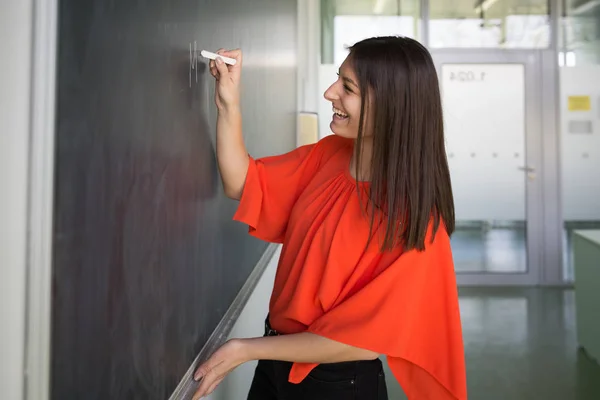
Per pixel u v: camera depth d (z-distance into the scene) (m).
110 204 0.64
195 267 1.06
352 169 1.06
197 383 1.04
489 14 4.99
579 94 4.98
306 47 4.55
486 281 5.12
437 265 0.97
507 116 5.03
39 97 0.48
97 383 0.62
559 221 5.05
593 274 3.21
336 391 1.03
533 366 3.19
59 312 0.52
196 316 1.07
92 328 0.60
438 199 0.96
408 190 0.92
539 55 4.98
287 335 0.97
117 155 0.66
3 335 0.46
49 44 0.48
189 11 0.98
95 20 0.58
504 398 2.77
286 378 1.09
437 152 0.96
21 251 0.47
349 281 0.97
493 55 5.00
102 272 0.62
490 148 5.05
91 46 0.58
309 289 1.01
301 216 1.10
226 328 1.31
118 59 0.65
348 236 0.99
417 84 0.93
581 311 3.43
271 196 1.22
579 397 2.77
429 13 5.01
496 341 3.63
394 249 0.95
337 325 0.92
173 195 0.91
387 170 0.93
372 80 0.93
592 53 4.96
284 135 2.78
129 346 0.72
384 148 0.94
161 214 0.84
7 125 0.45
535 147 5.03
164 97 0.84
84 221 0.57
